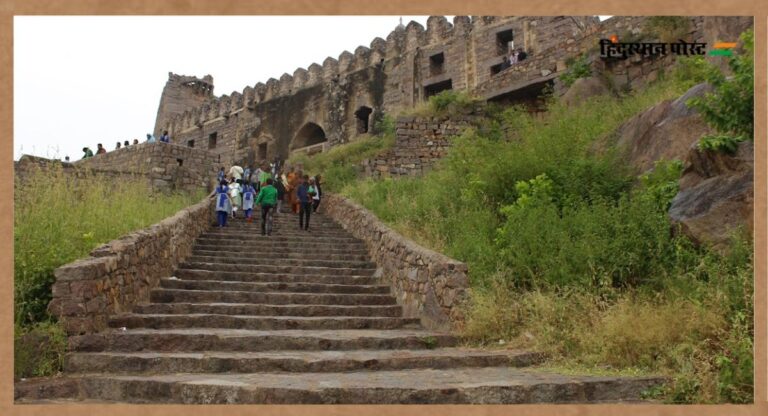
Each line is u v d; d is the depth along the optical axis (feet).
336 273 35.14
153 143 74.90
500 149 41.52
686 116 31.09
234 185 55.57
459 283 25.09
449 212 37.42
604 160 33.42
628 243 24.73
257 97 111.34
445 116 62.28
